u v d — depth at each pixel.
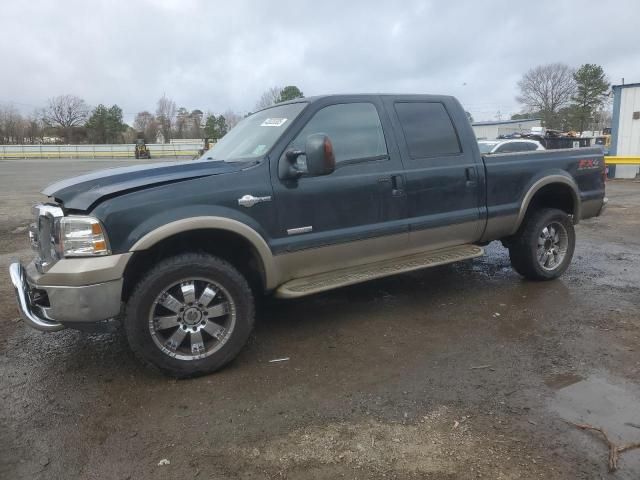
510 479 2.54
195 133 95.81
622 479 2.53
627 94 18.64
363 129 4.48
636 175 18.72
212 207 3.66
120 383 3.64
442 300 5.29
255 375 3.72
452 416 3.12
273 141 4.09
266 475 2.63
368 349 4.12
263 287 4.06
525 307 5.01
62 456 2.82
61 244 3.36
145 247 3.43
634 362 3.79
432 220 4.77
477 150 5.12
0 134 90.56
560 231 5.83
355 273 4.38
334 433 2.97
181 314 3.60
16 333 4.62
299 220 4.06
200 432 3.02
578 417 3.07
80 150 66.62
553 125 69.38
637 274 6.18
